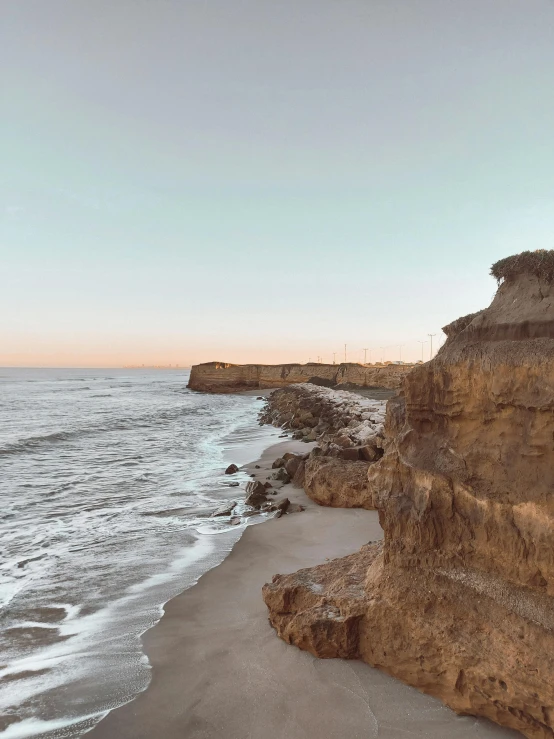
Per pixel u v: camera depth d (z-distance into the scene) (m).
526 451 3.94
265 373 100.19
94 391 91.75
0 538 9.82
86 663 5.35
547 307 4.21
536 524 3.73
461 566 4.26
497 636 3.85
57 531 10.25
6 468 17.31
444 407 4.60
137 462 18.56
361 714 4.14
